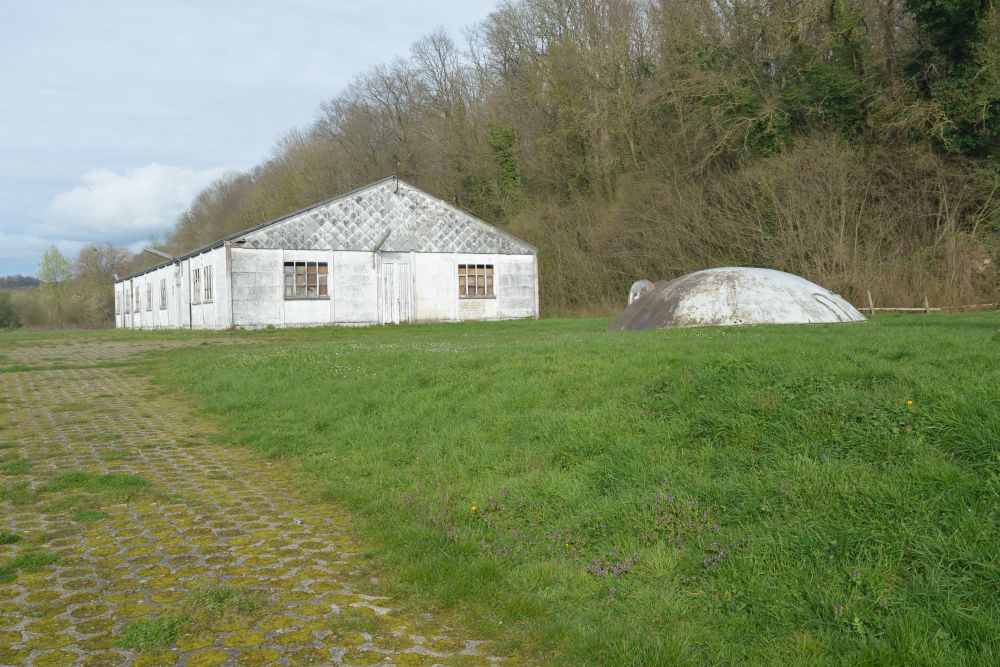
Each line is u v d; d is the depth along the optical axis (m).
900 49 30.84
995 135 27.50
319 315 28.78
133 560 4.72
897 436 5.01
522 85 46.91
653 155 39.34
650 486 5.21
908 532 3.97
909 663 3.12
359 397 9.54
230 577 4.44
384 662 3.42
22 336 35.97
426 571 4.49
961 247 26.81
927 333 10.10
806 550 4.08
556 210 41.25
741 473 5.16
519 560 4.71
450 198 50.03
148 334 29.25
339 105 59.62
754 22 33.41
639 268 36.59
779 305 16.92
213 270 28.34
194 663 3.38
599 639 3.57
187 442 8.53
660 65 38.59
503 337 18.67
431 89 53.84
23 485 6.54
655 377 7.43
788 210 30.70
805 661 3.24
